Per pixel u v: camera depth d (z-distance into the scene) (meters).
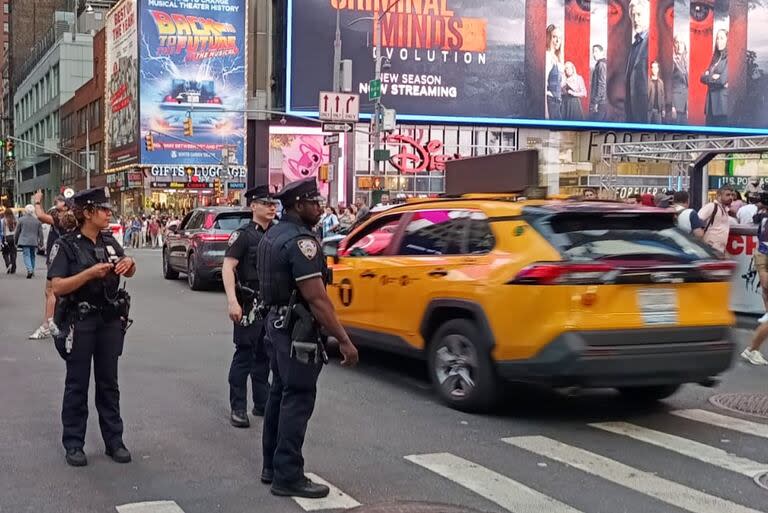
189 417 6.78
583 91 52.75
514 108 52.09
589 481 5.27
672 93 54.00
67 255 5.39
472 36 51.38
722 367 6.54
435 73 50.91
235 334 6.58
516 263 6.42
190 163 50.38
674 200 11.73
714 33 54.53
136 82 50.53
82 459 5.48
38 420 6.64
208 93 50.41
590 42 52.81
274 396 5.08
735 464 5.65
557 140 54.69
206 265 16.34
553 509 4.75
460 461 5.65
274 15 51.81
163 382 8.08
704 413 7.09
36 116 91.06
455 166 9.13
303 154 51.19
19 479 5.21
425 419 6.77
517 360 6.37
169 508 4.72
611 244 6.45
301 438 4.92
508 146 53.66
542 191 7.27
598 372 6.13
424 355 7.50
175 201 50.53
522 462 5.65
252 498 4.89
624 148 24.95
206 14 50.28
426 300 7.30
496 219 6.85
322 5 49.19
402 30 50.34
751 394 7.80
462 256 7.07
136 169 50.59
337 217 23.77
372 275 8.11
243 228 6.56
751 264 12.43
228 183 47.44
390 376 8.43
